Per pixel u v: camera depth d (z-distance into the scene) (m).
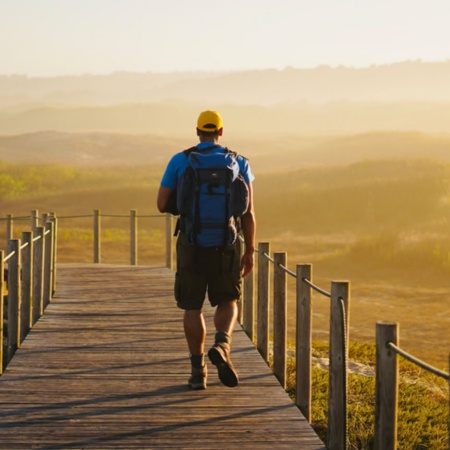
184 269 6.12
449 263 25.89
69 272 15.27
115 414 5.87
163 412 5.94
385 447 4.15
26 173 72.88
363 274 26.55
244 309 9.40
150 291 12.54
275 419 5.81
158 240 36.59
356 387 8.84
